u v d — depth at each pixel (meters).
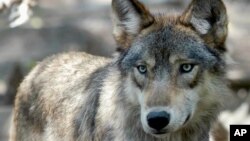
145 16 12.10
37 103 14.76
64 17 29.48
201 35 11.83
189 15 11.91
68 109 13.82
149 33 11.86
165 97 11.06
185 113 11.34
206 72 11.64
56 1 32.47
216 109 12.14
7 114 21.42
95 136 12.75
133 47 11.89
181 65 11.43
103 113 12.52
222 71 12.02
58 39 26.58
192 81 11.45
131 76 11.76
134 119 12.07
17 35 27.36
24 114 15.20
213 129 13.73
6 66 25.41
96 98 12.95
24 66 23.58
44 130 14.55
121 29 12.34
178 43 11.56
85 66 14.17
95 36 26.42
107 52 25.59
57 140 14.13
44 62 15.34
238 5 31.56
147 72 11.49
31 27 27.69
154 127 11.00
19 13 15.63
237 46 26.00
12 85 22.92
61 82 14.32
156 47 11.53
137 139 12.22
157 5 29.81
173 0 29.73
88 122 13.07
